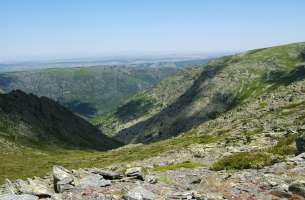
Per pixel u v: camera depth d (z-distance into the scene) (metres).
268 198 21.34
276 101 130.00
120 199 20.72
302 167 27.17
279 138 60.69
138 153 116.94
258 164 30.64
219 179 26.52
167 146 114.62
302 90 128.88
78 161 169.62
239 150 55.94
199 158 54.62
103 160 140.00
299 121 76.56
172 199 21.19
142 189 21.25
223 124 131.12
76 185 25.02
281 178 24.75
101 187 24.53
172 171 33.53
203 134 126.19
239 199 21.28
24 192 23.52
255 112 124.88
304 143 33.56
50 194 23.06
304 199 20.78
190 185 25.91
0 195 20.16
